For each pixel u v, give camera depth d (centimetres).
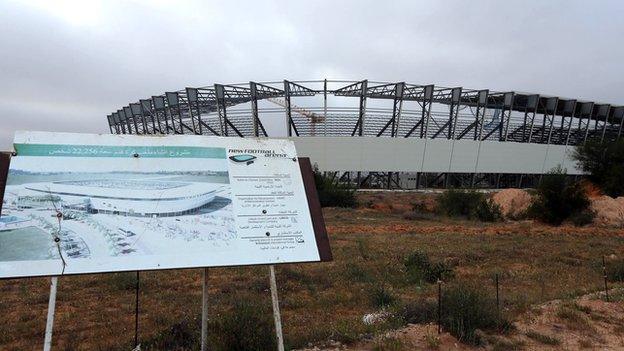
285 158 652
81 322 981
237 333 711
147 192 571
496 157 8069
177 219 568
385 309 1004
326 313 1020
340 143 7594
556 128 8981
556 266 1711
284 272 1484
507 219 4153
